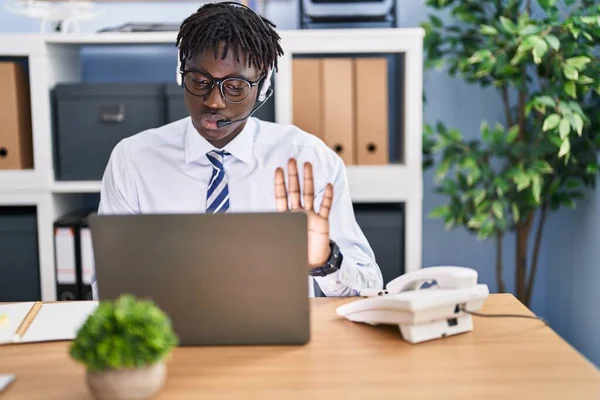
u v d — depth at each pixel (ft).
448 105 9.14
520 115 8.32
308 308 3.77
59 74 8.05
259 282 3.73
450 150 8.29
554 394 3.18
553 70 7.54
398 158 8.54
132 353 2.95
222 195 5.41
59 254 7.79
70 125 7.78
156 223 3.65
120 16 8.73
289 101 7.73
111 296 3.71
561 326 9.12
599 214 8.02
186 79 4.77
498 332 4.01
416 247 7.89
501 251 9.18
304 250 3.70
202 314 3.75
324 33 7.62
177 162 5.52
